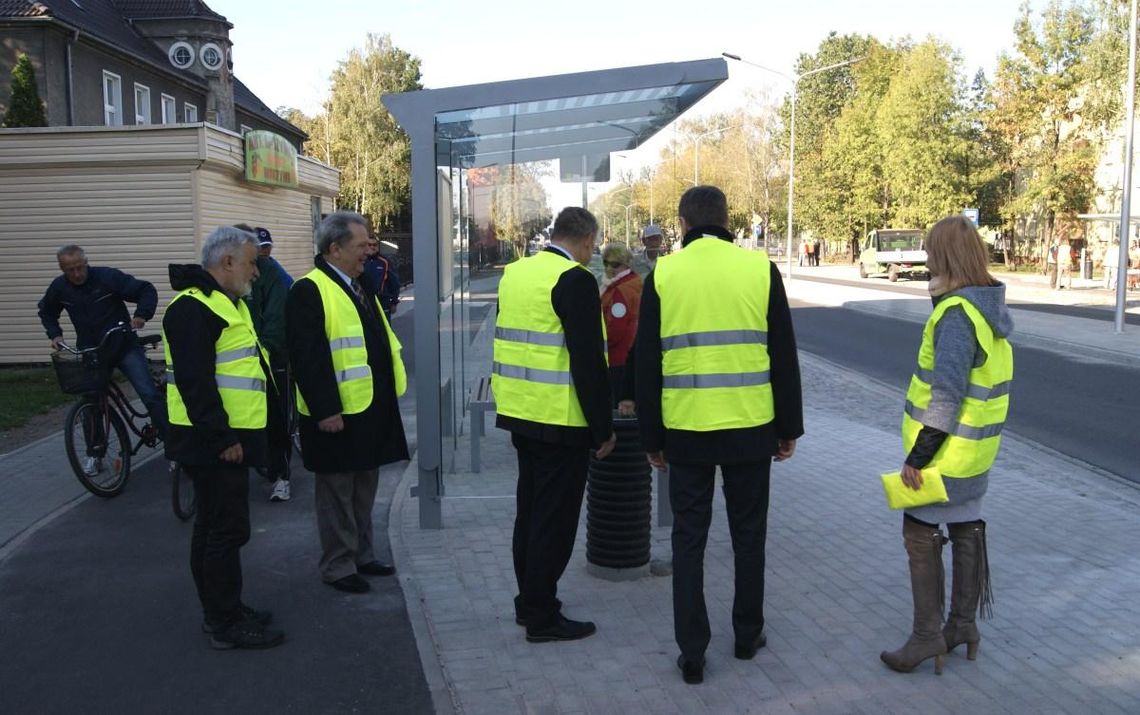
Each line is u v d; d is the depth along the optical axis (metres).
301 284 4.93
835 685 4.00
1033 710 3.77
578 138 7.94
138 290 7.19
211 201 16.05
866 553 5.73
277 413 4.74
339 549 5.17
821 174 56.69
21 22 19.36
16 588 5.25
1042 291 32.81
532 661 4.27
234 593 4.45
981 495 4.02
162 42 27.83
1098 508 6.77
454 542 5.99
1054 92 35.09
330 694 4.01
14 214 15.32
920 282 40.50
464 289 8.55
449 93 5.67
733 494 4.15
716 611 4.85
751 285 3.98
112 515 6.64
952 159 44.78
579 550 5.86
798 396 4.06
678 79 5.48
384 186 53.47
